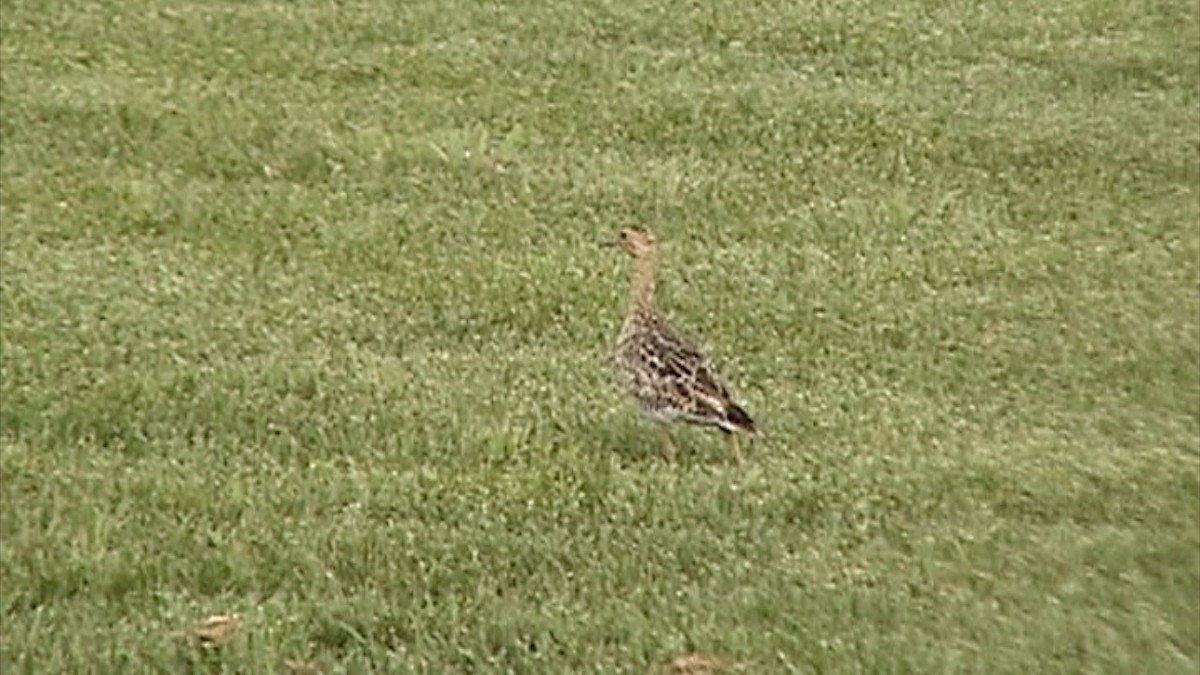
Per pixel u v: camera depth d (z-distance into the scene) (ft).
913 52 89.15
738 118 80.89
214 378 54.24
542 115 80.43
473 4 92.32
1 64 83.20
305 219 69.46
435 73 84.33
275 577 43.14
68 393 52.70
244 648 39.81
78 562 43.24
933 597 43.37
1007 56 89.04
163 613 41.52
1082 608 43.34
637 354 50.47
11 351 55.67
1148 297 64.95
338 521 45.80
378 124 78.89
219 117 78.74
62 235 66.95
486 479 48.01
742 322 60.75
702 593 42.98
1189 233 71.15
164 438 50.49
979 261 67.62
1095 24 92.84
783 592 43.04
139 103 79.71
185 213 69.31
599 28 90.43
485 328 59.77
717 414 49.60
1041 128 80.94
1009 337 60.70
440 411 52.42
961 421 53.78
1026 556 45.52
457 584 43.27
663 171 75.51
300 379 54.29
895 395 55.57
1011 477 49.60
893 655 40.50
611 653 40.34
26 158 74.08
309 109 80.12
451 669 39.65
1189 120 82.58
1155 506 48.65
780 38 90.22
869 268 66.64
